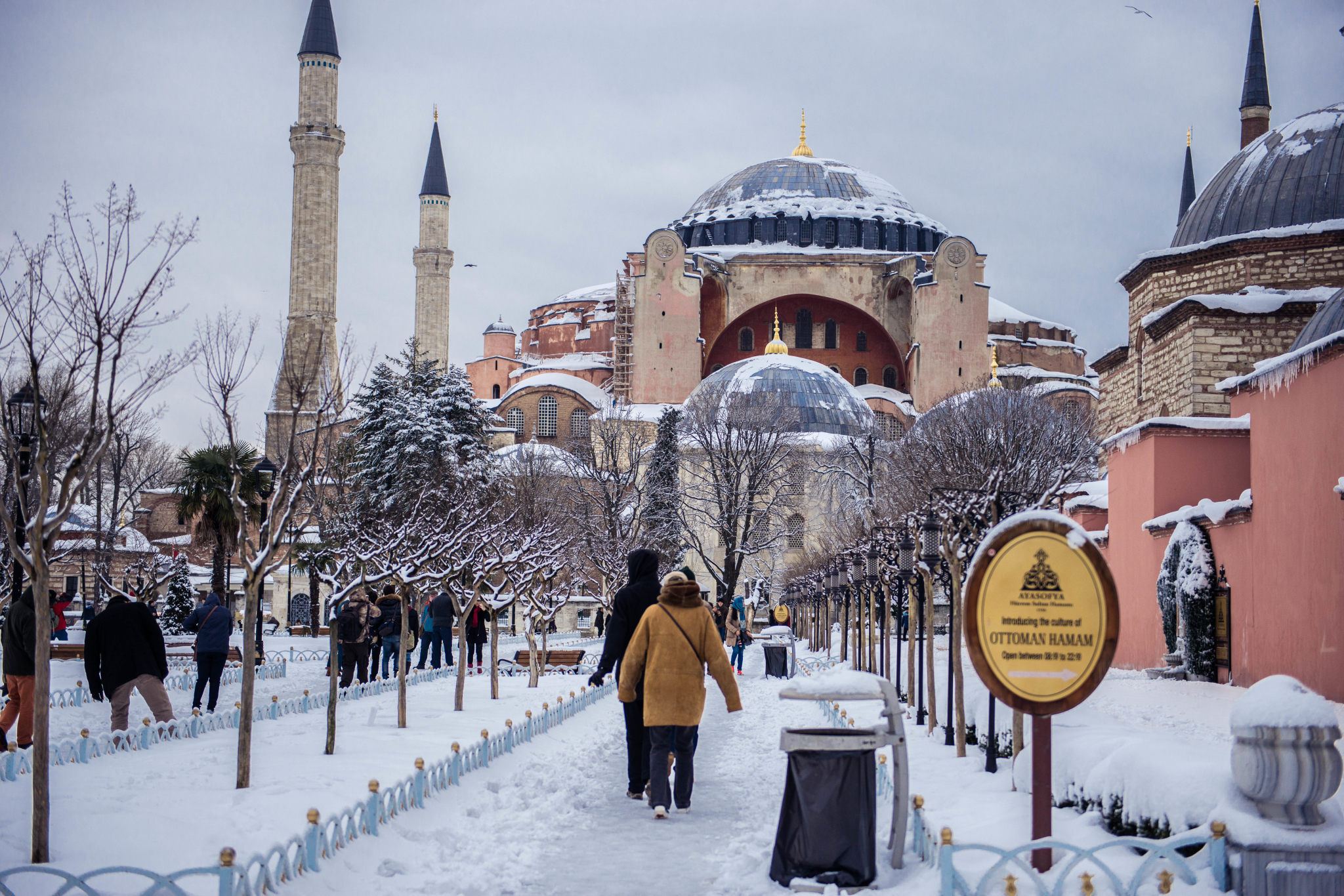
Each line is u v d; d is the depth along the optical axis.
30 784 9.30
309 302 70.56
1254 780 6.11
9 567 21.05
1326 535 16.19
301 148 71.44
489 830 8.65
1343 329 19.09
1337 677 15.80
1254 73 43.19
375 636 21.53
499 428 82.00
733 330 91.00
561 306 108.62
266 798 8.65
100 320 8.06
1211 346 29.20
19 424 11.89
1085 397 71.06
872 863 7.02
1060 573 6.56
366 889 6.92
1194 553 20.78
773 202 97.00
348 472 33.88
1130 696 17.67
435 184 94.56
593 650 40.00
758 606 65.50
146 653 12.67
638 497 56.12
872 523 29.80
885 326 89.25
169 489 80.31
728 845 8.18
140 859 7.00
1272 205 31.20
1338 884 5.88
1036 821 6.68
